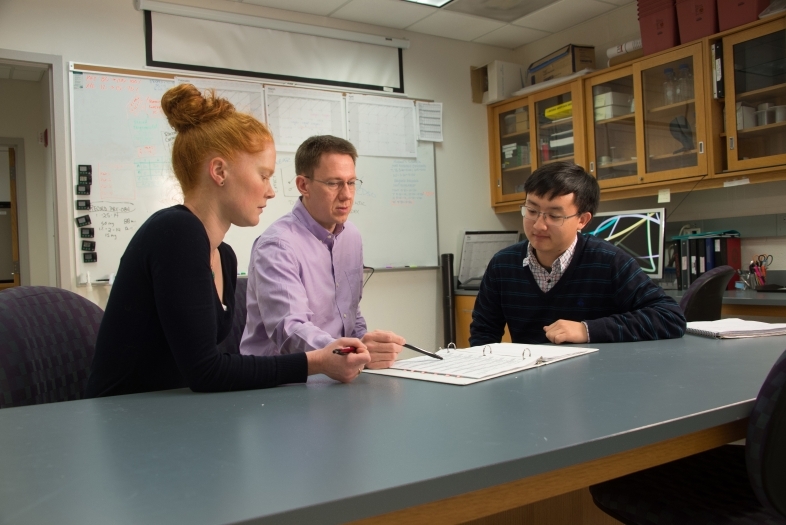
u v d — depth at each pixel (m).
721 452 1.18
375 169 3.98
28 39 3.01
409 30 4.15
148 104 3.27
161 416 0.84
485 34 4.28
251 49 3.56
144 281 1.02
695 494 1.00
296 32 3.70
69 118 3.09
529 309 1.84
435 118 4.23
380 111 4.00
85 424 0.80
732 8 3.01
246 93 3.52
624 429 0.70
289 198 3.64
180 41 3.36
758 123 2.96
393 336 1.20
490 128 4.50
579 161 3.81
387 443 0.66
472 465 0.58
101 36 3.17
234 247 3.47
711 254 3.13
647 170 3.45
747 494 0.99
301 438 0.70
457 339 4.17
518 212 4.62
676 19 3.28
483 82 4.47
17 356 1.10
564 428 0.70
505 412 0.79
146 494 0.53
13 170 5.02
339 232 1.81
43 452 0.67
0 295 1.16
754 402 0.83
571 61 3.88
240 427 0.76
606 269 1.73
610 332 1.47
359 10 3.76
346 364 1.04
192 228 1.03
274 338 1.47
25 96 4.70
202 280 1.02
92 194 3.13
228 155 1.07
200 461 0.62
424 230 4.18
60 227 3.07
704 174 3.16
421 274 4.20
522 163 4.29
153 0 3.26
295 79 3.70
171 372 1.11
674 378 0.99
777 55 2.85
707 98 3.13
